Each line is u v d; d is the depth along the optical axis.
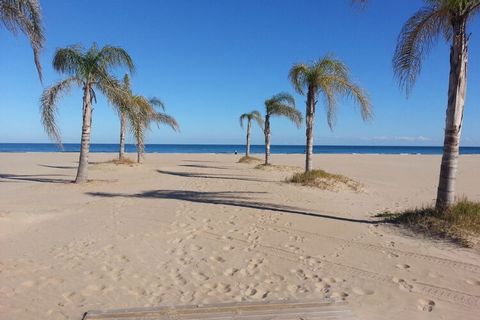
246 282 5.32
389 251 6.66
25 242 6.92
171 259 6.18
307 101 15.95
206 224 8.27
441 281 5.43
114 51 14.46
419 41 8.64
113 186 14.55
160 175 19.69
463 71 7.71
